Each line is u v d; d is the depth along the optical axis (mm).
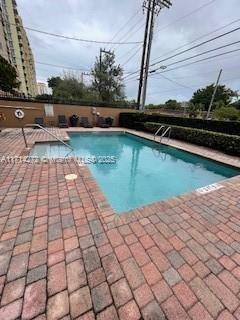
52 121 12188
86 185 3141
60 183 3197
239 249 1873
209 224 2275
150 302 1311
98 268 1556
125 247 1816
